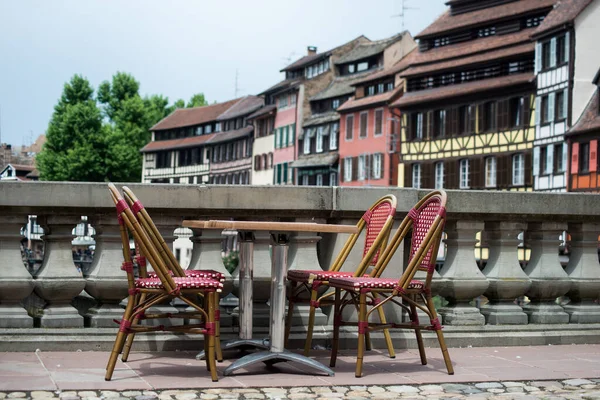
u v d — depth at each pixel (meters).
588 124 46.75
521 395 6.16
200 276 6.62
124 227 6.09
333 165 74.75
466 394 6.17
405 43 74.75
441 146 58.22
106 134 91.25
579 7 48.16
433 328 6.80
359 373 6.57
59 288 7.27
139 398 5.66
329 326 7.98
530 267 8.71
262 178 92.12
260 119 93.19
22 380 6.03
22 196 7.10
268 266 7.79
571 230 8.77
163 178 113.25
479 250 45.34
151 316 6.33
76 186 7.22
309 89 82.69
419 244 6.88
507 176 53.12
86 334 7.30
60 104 92.88
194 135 109.94
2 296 7.19
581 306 8.75
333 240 7.97
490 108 54.78
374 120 67.75
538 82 50.94
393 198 7.02
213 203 7.49
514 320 8.47
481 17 57.81
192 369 6.64
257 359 6.52
